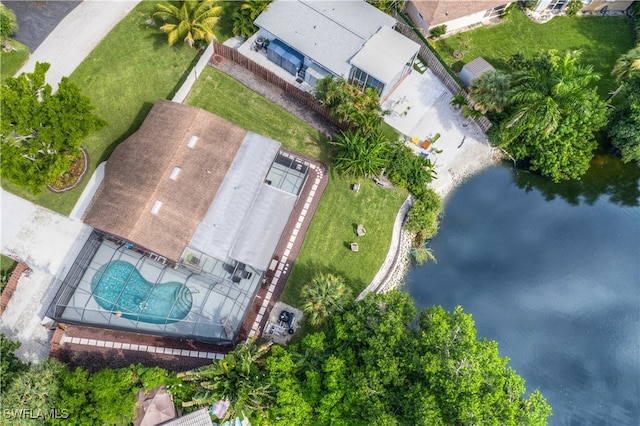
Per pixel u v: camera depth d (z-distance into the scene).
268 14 59.53
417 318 52.12
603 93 64.56
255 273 47.75
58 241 49.56
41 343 45.62
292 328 48.16
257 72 60.12
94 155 53.41
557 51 63.19
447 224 57.25
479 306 53.88
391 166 54.84
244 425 43.34
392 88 60.97
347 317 42.97
